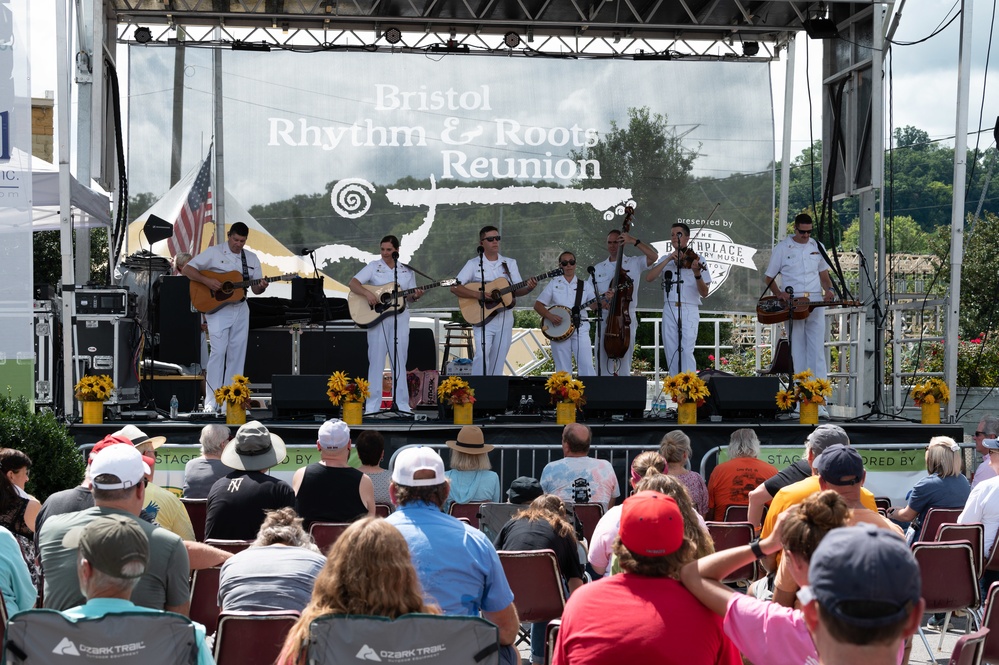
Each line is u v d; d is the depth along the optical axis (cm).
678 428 965
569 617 310
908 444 930
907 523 782
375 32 1352
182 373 1138
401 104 1356
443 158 1364
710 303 1408
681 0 1284
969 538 576
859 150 1188
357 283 1075
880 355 1100
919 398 1029
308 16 1300
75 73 1131
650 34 1383
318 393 957
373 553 300
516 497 561
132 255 1118
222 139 1321
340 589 300
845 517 296
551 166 1380
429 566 370
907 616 192
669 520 306
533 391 1072
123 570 305
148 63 1304
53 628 298
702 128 1399
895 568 191
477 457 687
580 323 1144
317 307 1177
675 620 300
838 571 193
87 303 989
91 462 384
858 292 1184
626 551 311
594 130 1386
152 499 504
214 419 970
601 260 1387
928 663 597
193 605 456
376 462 627
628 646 297
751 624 293
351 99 1349
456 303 1366
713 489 701
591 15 1318
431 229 1360
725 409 990
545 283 1379
